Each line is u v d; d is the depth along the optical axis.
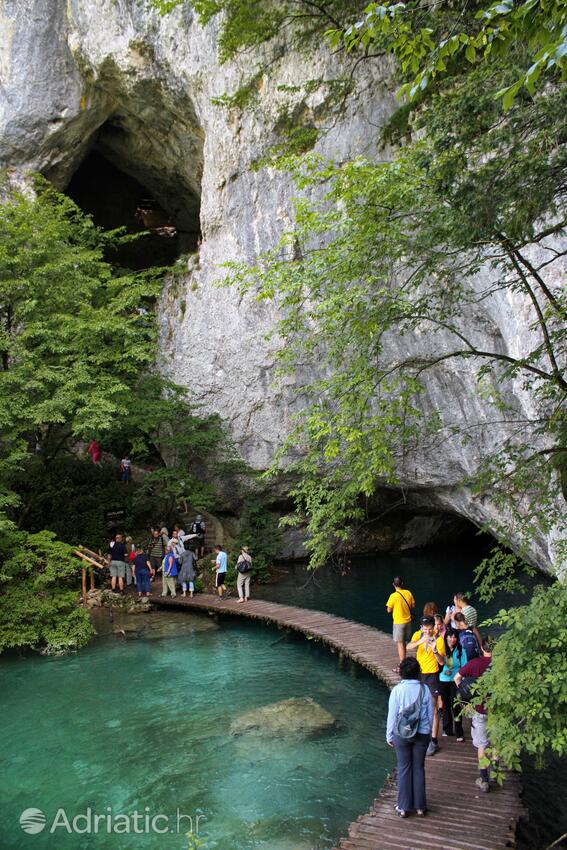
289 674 12.16
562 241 9.55
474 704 6.30
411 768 6.80
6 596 14.13
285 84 18.98
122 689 11.43
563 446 7.37
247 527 21.50
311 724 9.76
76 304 17.83
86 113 24.61
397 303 7.28
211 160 21.62
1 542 14.62
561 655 5.20
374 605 17.62
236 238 20.91
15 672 12.40
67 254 17.89
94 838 7.05
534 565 13.77
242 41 17.55
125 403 18.78
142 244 32.69
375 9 4.64
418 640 9.27
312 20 16.91
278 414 20.28
